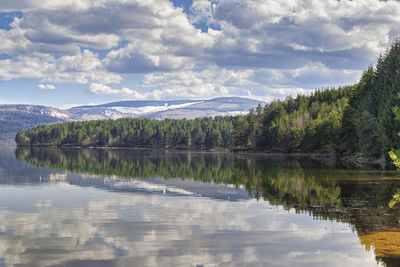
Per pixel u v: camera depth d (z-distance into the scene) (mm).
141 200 38750
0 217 30328
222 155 165875
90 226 27234
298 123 169625
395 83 85562
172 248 21938
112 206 35312
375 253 20547
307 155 149250
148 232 25422
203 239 23609
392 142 75875
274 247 21922
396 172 64312
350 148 108562
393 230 25125
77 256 20688
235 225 27266
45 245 22625
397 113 64562
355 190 43344
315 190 44219
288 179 56969
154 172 74125
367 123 89938
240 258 20203
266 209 33344
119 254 20922
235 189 47031
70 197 40906
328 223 27375
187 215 31000
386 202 35562
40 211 32812
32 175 67188
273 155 160500
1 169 81000
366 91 111562
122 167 88750
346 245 22000
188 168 85250
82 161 114562
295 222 27938
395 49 106000
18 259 20250
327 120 134125
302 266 18859
